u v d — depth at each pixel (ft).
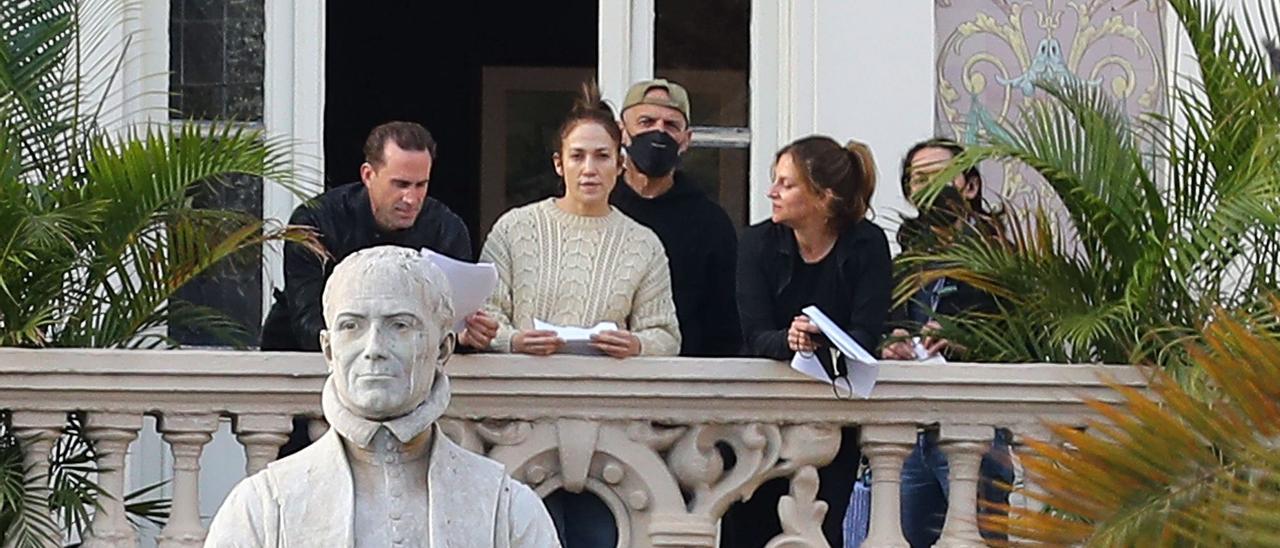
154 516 58.13
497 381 54.44
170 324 62.64
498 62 94.27
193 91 73.20
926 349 58.29
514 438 54.70
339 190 58.44
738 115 74.90
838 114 74.28
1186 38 74.33
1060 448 48.75
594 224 57.57
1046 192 72.84
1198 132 58.80
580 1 93.71
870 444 55.62
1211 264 57.62
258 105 73.51
